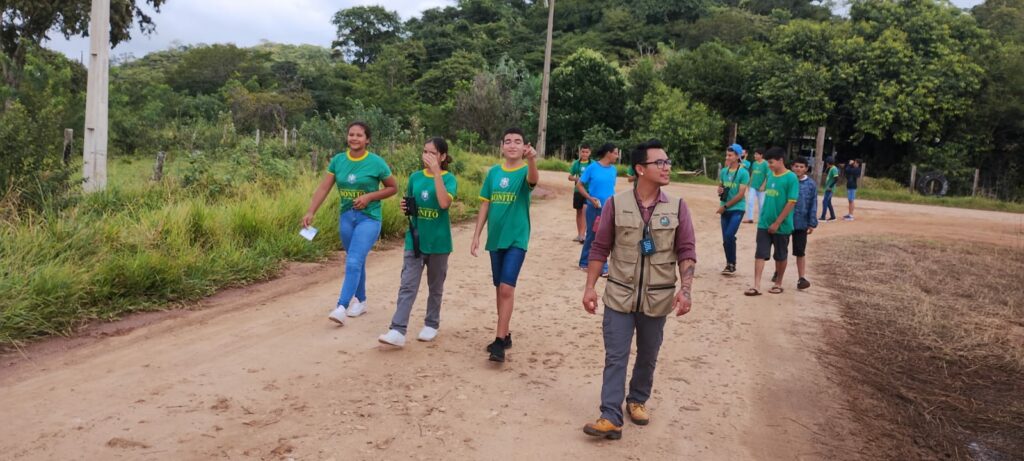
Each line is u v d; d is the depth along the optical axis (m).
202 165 11.64
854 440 4.10
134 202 9.11
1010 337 6.31
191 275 6.86
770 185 7.70
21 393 4.18
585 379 4.88
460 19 80.25
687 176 30.45
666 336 6.08
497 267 5.21
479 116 38.06
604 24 71.12
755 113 35.56
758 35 57.66
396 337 5.25
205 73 65.56
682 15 69.44
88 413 3.92
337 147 22.30
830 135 32.53
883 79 30.72
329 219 9.70
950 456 3.96
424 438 3.80
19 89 22.36
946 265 9.94
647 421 4.17
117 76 63.50
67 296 5.66
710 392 4.77
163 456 3.45
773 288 7.92
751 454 3.84
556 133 39.12
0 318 5.05
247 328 5.75
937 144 31.11
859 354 5.78
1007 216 20.09
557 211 15.55
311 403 4.20
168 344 5.24
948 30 30.72
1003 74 29.80
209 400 4.18
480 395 4.47
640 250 3.81
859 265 9.77
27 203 7.48
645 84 38.88
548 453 3.70
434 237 5.33
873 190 27.78
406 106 50.53
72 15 24.81
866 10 33.41
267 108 38.84
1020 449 4.07
